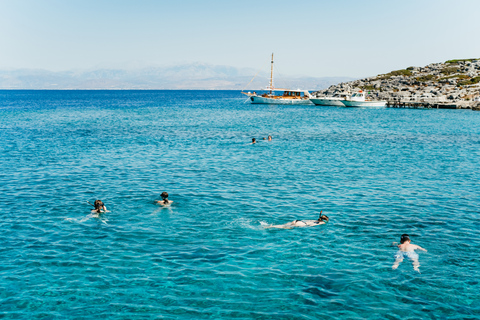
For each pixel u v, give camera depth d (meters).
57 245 14.64
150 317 10.12
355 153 37.38
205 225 16.95
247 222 17.41
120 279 12.07
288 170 29.06
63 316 10.13
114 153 36.50
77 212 18.69
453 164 32.03
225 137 49.53
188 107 130.75
